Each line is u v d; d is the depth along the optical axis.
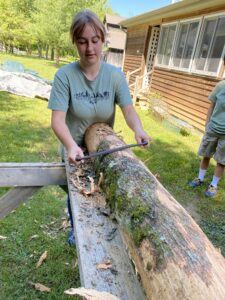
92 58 1.63
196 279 0.83
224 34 6.41
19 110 7.14
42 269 2.28
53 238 2.62
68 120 1.94
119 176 1.42
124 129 6.59
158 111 8.16
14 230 2.66
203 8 7.23
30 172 1.90
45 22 21.20
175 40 8.88
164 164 4.72
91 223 1.31
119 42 24.81
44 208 3.05
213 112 3.56
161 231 1.03
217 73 6.59
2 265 2.28
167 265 0.90
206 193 3.80
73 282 2.20
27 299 2.03
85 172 1.75
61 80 1.71
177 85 8.54
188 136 6.83
